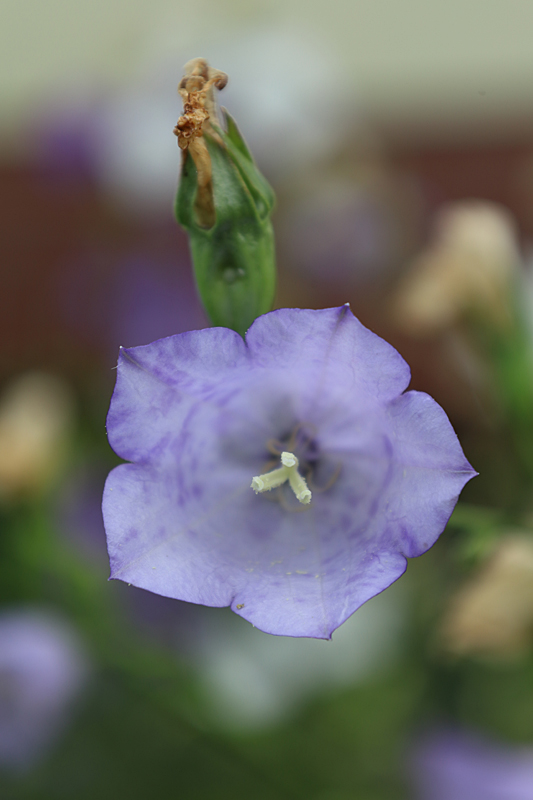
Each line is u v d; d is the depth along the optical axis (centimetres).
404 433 21
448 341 29
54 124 45
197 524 22
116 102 43
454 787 28
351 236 42
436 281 28
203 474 22
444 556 31
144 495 21
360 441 23
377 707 30
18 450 31
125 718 31
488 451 30
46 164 47
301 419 23
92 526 35
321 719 30
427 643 31
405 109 62
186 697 30
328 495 23
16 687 30
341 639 31
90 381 43
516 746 29
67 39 56
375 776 29
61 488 32
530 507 27
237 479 23
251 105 38
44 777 31
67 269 52
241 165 22
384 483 22
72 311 52
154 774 30
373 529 22
